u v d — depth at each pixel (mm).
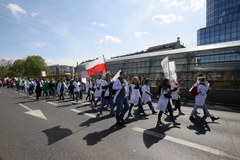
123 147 5328
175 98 9477
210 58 13758
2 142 5855
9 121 8508
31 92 22234
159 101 7570
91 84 14891
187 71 14914
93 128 7223
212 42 52438
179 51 15820
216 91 12828
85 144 5602
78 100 15969
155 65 17797
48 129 7172
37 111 10836
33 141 5910
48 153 5016
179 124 7500
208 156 4707
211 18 64688
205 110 8117
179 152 4949
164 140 5816
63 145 5555
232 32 47938
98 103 13727
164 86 7473
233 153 4863
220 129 6883
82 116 9367
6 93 24812
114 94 7723
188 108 11258
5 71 113875
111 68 23828
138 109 10555
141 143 5605
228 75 12688
